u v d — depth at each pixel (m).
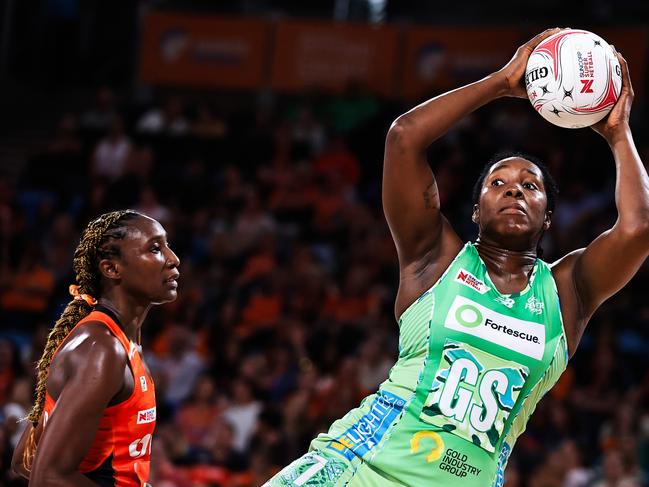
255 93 24.08
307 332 15.48
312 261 17.38
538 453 12.80
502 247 5.50
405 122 5.52
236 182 19.81
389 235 18.11
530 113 20.16
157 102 23.81
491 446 5.16
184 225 19.06
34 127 24.53
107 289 5.33
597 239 5.60
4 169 23.39
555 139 19.56
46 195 20.97
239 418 13.73
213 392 14.30
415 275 5.54
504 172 5.59
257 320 16.45
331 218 18.89
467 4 25.78
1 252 18.06
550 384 5.40
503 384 5.19
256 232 18.33
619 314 15.73
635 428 12.92
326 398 13.50
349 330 15.25
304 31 23.45
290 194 19.62
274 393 14.38
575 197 18.27
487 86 5.64
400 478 5.14
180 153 21.44
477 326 5.22
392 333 15.22
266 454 12.41
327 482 5.21
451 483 5.12
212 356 15.63
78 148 21.89
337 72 23.17
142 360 5.31
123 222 5.34
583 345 15.23
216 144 21.33
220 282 17.45
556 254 16.69
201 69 24.11
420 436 5.15
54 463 4.74
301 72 23.42
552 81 5.57
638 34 21.34
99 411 4.87
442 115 5.52
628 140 5.67
